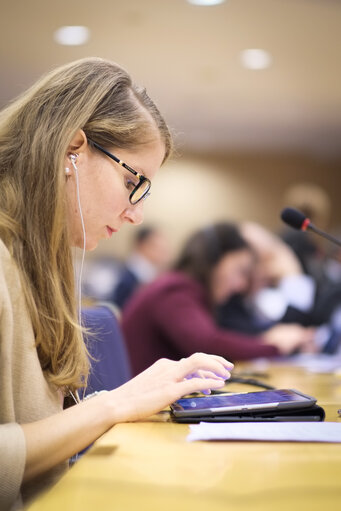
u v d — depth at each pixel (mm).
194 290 2646
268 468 712
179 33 4746
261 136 7887
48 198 1115
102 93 1182
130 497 609
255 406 1029
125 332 2557
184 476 683
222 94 6281
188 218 8461
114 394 1021
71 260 1148
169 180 8445
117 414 986
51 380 1104
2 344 1010
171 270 2793
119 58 5355
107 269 6438
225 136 7938
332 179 8672
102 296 5523
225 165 8547
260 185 8586
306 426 949
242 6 4176
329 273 3656
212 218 8492
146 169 1225
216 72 5633
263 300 3418
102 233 1207
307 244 3695
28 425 938
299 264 3635
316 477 673
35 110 1160
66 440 930
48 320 1101
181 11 4320
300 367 2232
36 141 1132
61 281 1140
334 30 4520
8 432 911
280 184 8609
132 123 1191
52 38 4934
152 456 776
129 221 1228
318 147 8320
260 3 4113
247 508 566
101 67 1224
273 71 5531
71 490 635
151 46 5047
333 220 8648
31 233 1107
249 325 3334
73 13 4414
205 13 4340
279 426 950
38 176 1120
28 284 1081
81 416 963
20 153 1144
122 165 1181
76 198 1165
